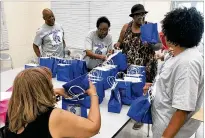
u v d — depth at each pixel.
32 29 4.64
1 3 4.00
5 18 4.11
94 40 2.68
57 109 1.01
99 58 2.57
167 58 1.37
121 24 4.11
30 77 0.98
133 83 1.78
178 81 1.16
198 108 1.29
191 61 1.13
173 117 1.19
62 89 1.42
